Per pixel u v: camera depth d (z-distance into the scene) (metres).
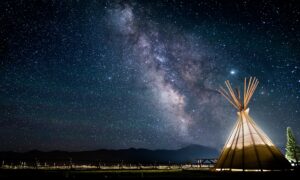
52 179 8.82
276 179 8.67
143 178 8.80
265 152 11.30
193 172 12.02
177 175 10.04
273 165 10.92
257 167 10.90
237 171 10.77
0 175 9.71
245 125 12.37
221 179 8.59
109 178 8.91
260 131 12.16
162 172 12.22
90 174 10.63
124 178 8.88
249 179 8.66
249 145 11.58
